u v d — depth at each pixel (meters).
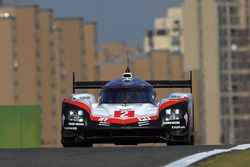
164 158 37.38
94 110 51.56
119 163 35.69
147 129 50.12
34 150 42.97
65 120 50.84
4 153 41.03
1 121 93.12
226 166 33.97
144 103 53.06
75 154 40.00
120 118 50.41
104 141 51.00
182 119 50.44
